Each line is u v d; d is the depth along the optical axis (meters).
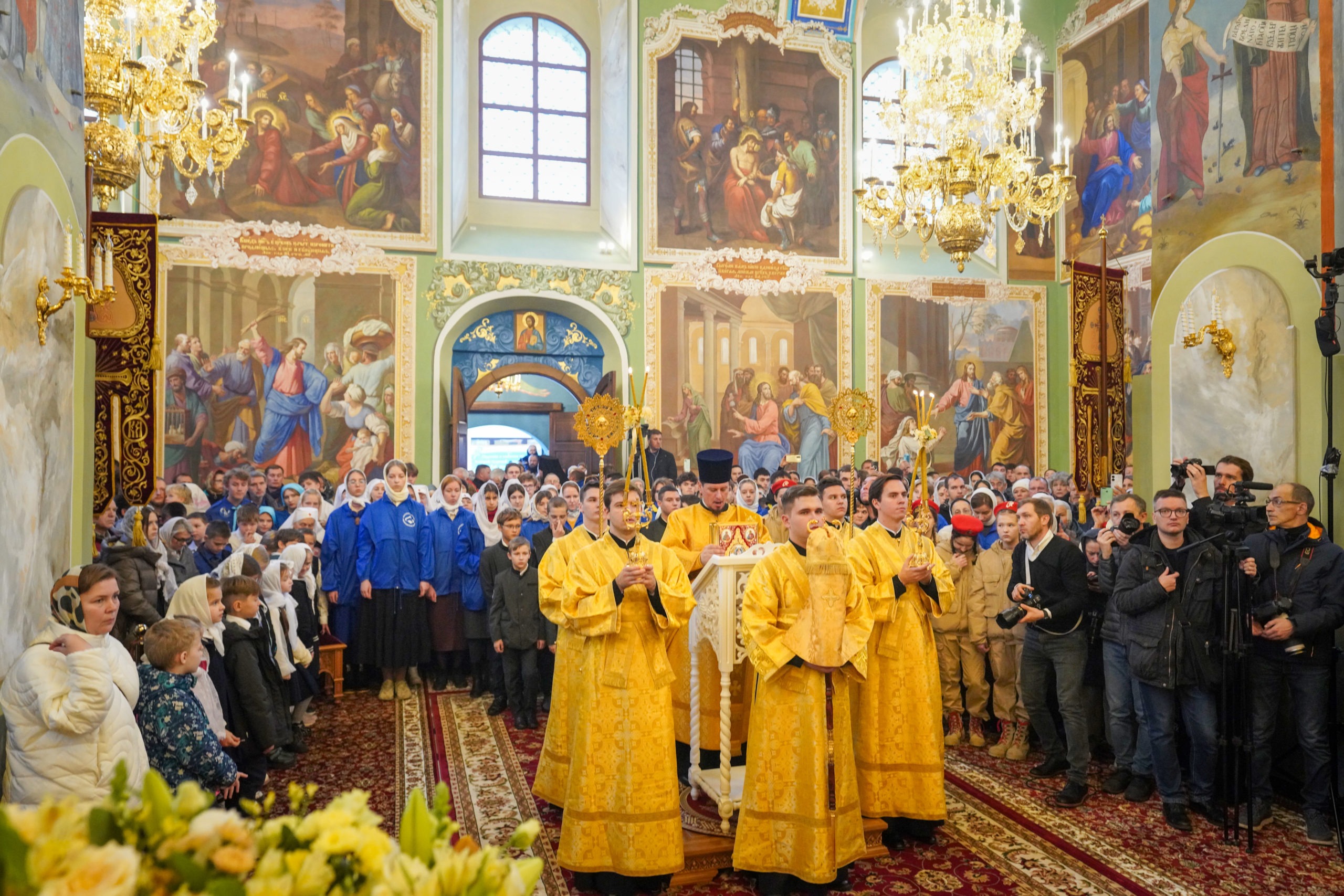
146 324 6.84
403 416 14.70
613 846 4.30
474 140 16.91
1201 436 7.49
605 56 17.28
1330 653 5.15
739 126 16.58
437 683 8.71
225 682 5.20
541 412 17.78
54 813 1.33
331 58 14.48
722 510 5.94
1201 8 7.61
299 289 14.25
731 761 5.50
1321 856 4.83
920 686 4.92
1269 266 6.94
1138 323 16.02
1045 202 11.40
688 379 16.22
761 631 4.32
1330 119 6.52
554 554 4.92
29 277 4.19
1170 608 5.30
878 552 5.03
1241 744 4.98
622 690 4.35
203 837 1.39
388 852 1.55
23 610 4.09
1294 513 5.38
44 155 4.43
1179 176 7.79
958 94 10.81
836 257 17.00
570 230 17.25
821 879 4.13
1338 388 6.42
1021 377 17.75
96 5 7.51
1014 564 6.00
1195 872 4.62
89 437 5.64
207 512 10.80
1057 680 5.68
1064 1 17.80
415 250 14.87
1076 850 4.88
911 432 17.14
